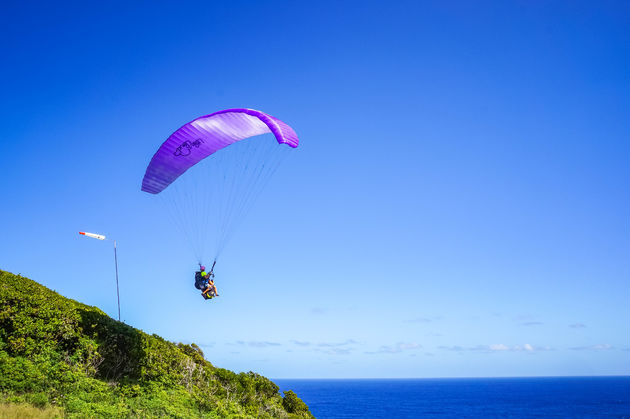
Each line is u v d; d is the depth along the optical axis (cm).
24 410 1480
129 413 1733
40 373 1720
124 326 2214
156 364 2139
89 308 2261
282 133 1922
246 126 2048
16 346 1775
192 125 1997
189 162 2038
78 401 1680
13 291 1917
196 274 1934
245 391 2566
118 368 2066
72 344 1988
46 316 1917
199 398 2114
